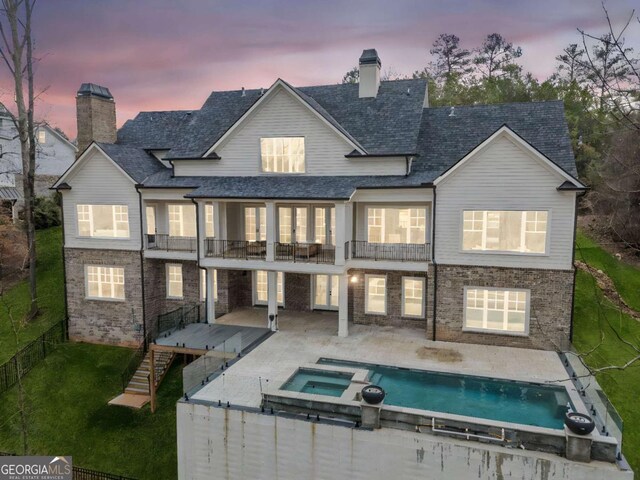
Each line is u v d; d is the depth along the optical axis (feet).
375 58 74.28
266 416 41.22
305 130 67.72
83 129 79.71
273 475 41.63
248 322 70.49
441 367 52.65
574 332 65.87
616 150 47.96
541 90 125.90
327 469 40.01
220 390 46.62
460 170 58.85
